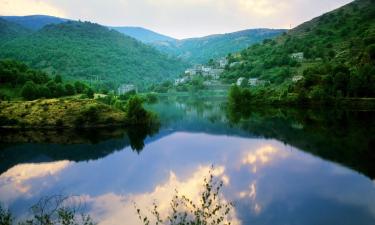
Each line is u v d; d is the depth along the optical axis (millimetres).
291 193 44812
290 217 37469
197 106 181000
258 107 155250
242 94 164000
